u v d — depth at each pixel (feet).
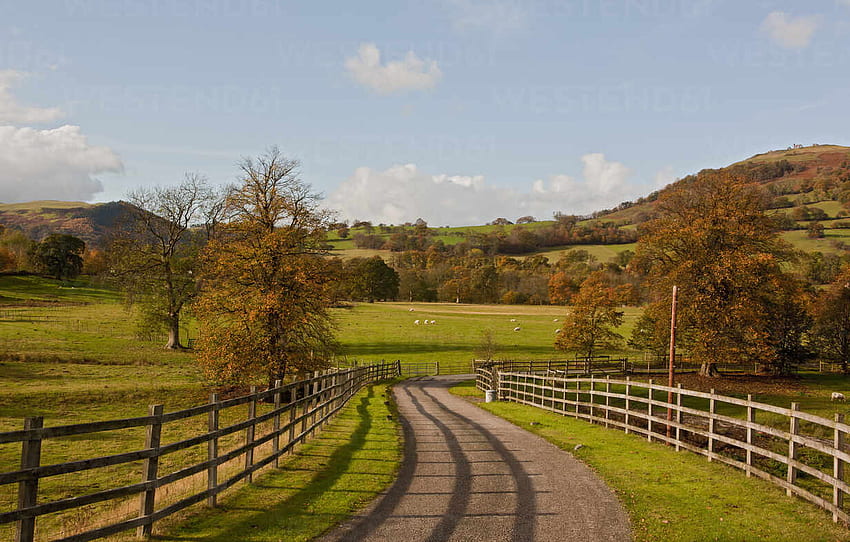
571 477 33.96
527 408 76.02
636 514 26.30
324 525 23.97
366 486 31.01
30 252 377.09
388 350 216.13
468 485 31.73
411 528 23.85
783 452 52.90
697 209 129.29
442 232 610.65
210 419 26.68
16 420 77.71
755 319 115.75
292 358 87.04
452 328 266.36
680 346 136.87
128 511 26.99
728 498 29.35
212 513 25.21
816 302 145.89
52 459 56.44
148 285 151.33
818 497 28.14
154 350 150.92
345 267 100.37
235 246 87.92
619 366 153.28
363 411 67.77
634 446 45.01
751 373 141.90
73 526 26.96
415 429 54.75
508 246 522.88
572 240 536.83
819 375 140.26
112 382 105.70
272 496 28.32
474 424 59.57
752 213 122.72
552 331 263.08
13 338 155.63
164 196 152.46
